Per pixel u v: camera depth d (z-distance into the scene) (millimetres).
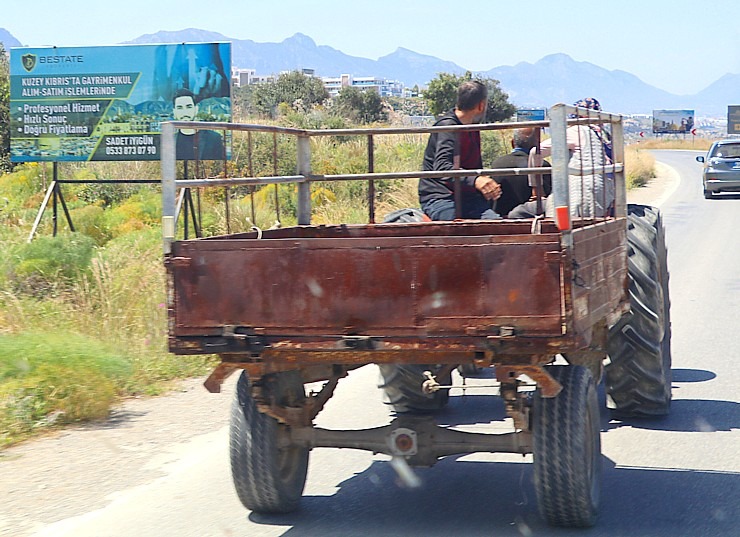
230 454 5156
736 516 5270
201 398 8070
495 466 6367
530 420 4887
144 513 5395
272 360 4730
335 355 4676
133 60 15680
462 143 7398
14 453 6531
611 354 7059
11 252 11797
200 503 5582
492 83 57906
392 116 58281
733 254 18047
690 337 10570
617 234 5668
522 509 5473
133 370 8445
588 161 7039
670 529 5070
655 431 7035
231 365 4766
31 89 15891
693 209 28578
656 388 7125
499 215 7531
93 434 7012
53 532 5078
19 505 5500
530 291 4277
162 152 4691
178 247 4664
